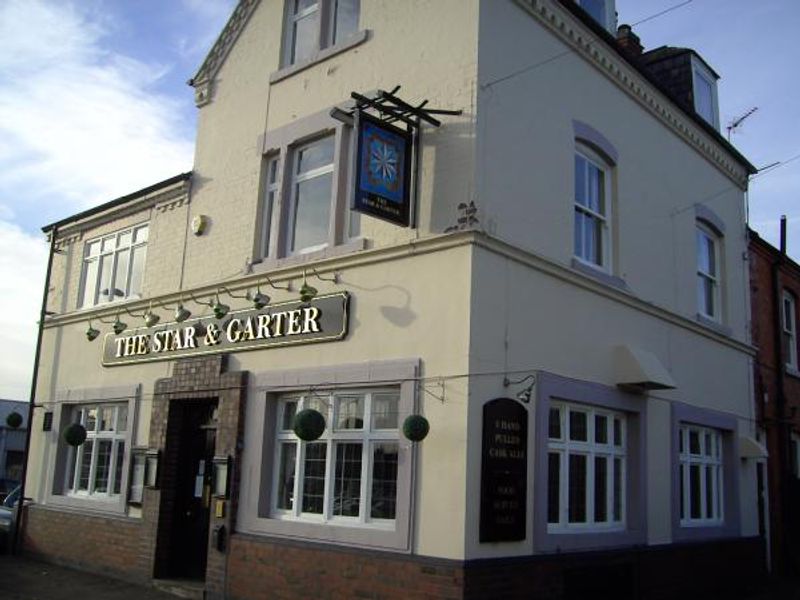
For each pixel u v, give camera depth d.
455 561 7.52
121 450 12.52
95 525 12.13
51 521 13.10
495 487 7.93
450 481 7.79
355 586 8.23
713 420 12.62
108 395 12.73
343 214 9.79
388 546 8.13
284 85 11.10
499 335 8.34
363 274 9.20
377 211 8.36
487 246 8.31
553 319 9.21
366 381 8.80
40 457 13.97
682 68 14.00
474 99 8.59
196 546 10.97
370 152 8.39
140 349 12.30
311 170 10.59
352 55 10.19
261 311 10.34
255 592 9.28
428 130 8.93
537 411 8.64
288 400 9.94
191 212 12.18
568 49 10.32
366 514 8.67
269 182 11.16
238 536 9.70
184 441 11.49
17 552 13.70
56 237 15.34
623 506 10.36
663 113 12.34
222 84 12.20
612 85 11.22
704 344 12.80
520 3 9.47
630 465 10.48
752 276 15.07
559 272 9.34
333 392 9.31
